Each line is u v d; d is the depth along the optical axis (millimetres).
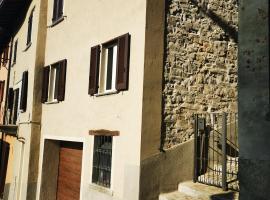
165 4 7488
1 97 18922
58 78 10734
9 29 17516
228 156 8039
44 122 11297
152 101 7043
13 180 13234
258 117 3178
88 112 8875
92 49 8867
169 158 7082
